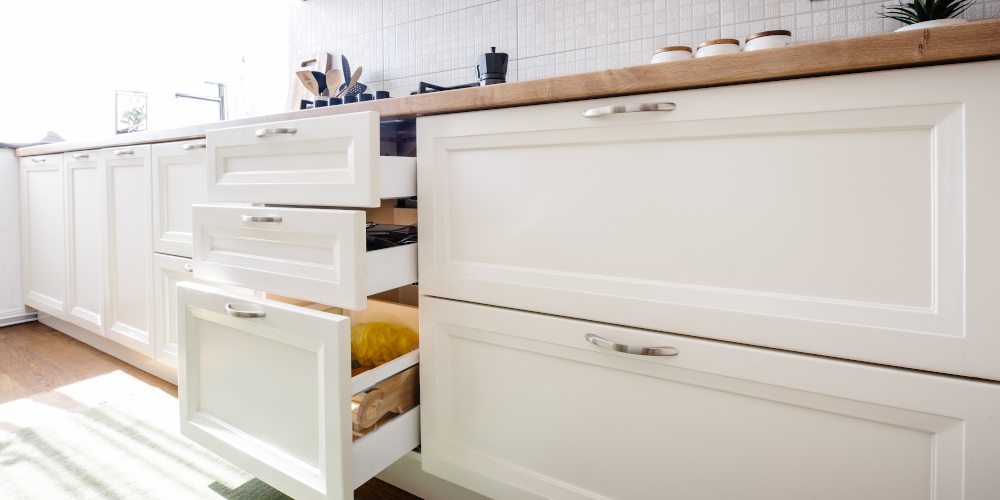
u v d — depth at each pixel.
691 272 0.83
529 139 0.94
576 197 0.91
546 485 0.98
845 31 1.13
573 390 0.94
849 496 0.74
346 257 0.95
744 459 0.81
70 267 2.17
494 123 0.97
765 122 0.75
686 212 0.82
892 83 0.67
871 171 0.70
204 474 1.29
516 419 1.01
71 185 2.11
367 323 1.42
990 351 0.64
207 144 1.25
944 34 0.62
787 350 0.77
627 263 0.88
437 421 1.10
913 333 0.68
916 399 0.69
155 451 1.39
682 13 1.31
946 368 0.67
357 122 0.95
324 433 0.95
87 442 1.43
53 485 1.23
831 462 0.75
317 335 0.93
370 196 0.95
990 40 0.60
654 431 0.88
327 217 0.98
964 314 0.66
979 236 0.64
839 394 0.73
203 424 1.19
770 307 0.77
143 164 1.74
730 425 0.82
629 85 0.82
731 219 0.79
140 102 2.58
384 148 1.38
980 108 0.63
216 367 1.16
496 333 1.01
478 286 1.02
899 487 0.71
